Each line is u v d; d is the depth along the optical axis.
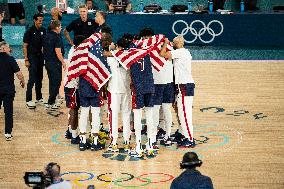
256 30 22.30
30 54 13.89
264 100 14.84
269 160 10.31
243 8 23.52
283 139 11.56
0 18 17.73
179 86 10.77
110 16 21.89
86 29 13.44
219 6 23.73
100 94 10.76
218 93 15.59
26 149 11.03
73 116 11.14
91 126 11.27
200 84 16.73
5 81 11.36
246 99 14.93
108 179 9.45
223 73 18.25
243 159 10.36
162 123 11.56
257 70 18.70
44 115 13.55
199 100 14.84
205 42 22.30
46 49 13.58
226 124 12.66
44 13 21.98
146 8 22.77
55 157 10.57
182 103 10.84
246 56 20.84
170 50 10.67
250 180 9.32
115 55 10.32
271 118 13.15
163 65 10.54
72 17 22.00
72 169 9.92
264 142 11.38
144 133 11.87
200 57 20.69
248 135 11.84
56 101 14.53
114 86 10.49
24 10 24.98
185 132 11.03
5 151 10.90
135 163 10.23
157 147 10.75
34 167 10.03
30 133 12.09
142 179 9.43
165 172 9.75
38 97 14.52
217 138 11.66
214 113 13.59
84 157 10.57
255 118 13.14
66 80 11.11
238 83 16.84
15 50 22.11
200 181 6.20
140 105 10.31
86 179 9.44
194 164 6.31
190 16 22.06
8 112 11.49
